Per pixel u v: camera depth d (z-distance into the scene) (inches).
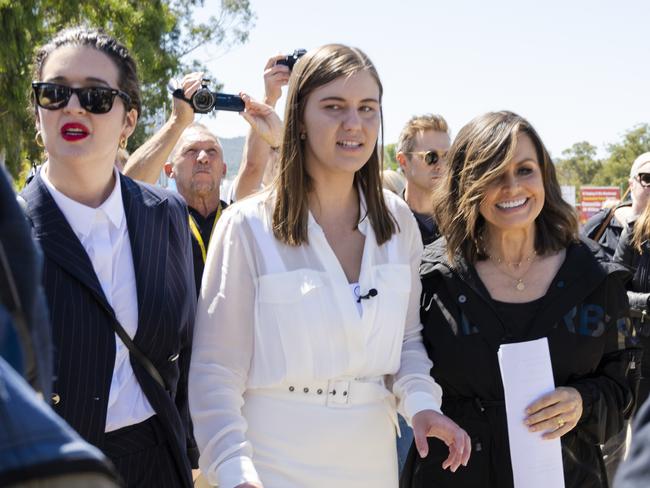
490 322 116.9
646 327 201.0
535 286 119.0
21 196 102.0
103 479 39.9
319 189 105.0
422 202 203.5
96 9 901.8
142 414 101.9
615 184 2760.8
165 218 111.0
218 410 96.6
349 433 99.3
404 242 111.0
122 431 100.3
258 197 104.7
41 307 47.0
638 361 121.6
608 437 116.4
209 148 186.1
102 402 96.9
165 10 1021.8
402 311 106.3
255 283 101.0
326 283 100.1
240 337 100.7
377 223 107.2
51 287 96.5
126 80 106.0
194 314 115.5
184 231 114.7
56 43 103.8
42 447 38.3
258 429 99.3
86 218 102.1
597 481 115.6
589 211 1365.7
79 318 97.0
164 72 954.7
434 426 100.7
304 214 101.0
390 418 105.4
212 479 95.4
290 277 99.4
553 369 115.4
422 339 119.6
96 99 100.7
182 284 110.5
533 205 116.8
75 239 99.7
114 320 99.5
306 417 98.3
